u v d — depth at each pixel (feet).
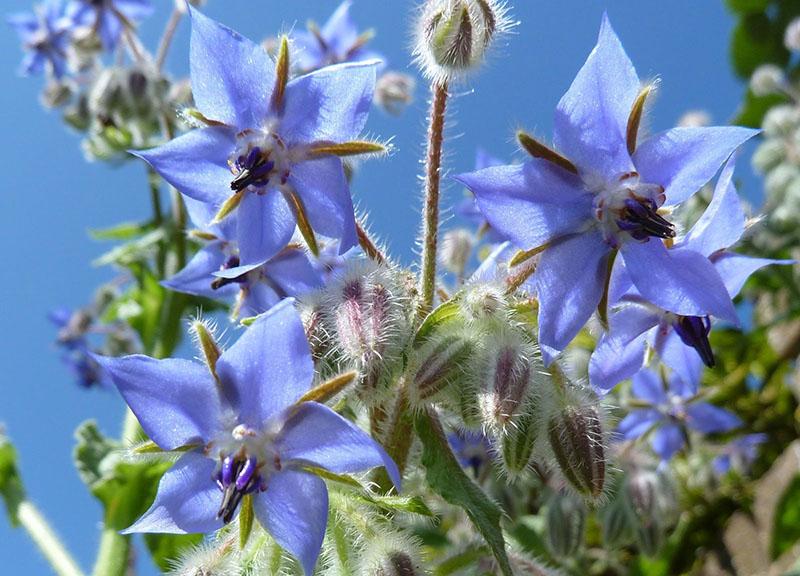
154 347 0.67
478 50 0.41
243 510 0.36
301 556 0.36
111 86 0.66
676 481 0.62
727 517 0.71
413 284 0.42
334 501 0.39
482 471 0.51
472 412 0.39
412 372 0.39
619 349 0.40
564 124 0.37
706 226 0.39
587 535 0.69
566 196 0.38
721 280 0.37
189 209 0.45
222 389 0.36
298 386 0.36
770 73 0.84
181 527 0.36
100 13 0.75
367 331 0.38
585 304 0.38
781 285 0.76
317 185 0.39
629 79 0.37
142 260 0.69
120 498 0.59
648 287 0.38
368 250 0.42
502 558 0.36
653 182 0.38
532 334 0.41
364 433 0.34
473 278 0.41
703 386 0.78
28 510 0.61
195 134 0.40
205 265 0.46
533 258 0.40
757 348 0.78
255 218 0.39
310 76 0.39
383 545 0.38
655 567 0.70
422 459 0.38
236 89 0.40
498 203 0.37
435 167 0.41
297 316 0.35
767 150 0.77
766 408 0.77
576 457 0.39
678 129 0.37
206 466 0.36
